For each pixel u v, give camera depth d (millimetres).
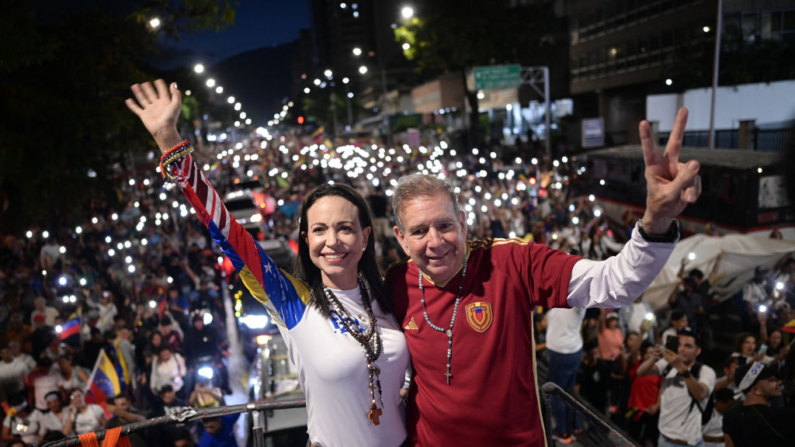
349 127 84500
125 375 8859
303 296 2496
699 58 27078
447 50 36250
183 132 43656
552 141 38219
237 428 8695
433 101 53094
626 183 16812
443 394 2352
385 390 2457
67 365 8125
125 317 11523
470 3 34188
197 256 14891
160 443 7371
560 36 41812
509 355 2305
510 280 2355
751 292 9188
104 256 16016
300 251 2611
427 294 2449
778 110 20906
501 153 37156
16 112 13914
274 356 7895
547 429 3047
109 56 16766
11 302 11688
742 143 19141
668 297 9039
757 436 5145
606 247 12711
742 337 6617
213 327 9516
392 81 91875
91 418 7371
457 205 2387
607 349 7742
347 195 2500
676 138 1791
